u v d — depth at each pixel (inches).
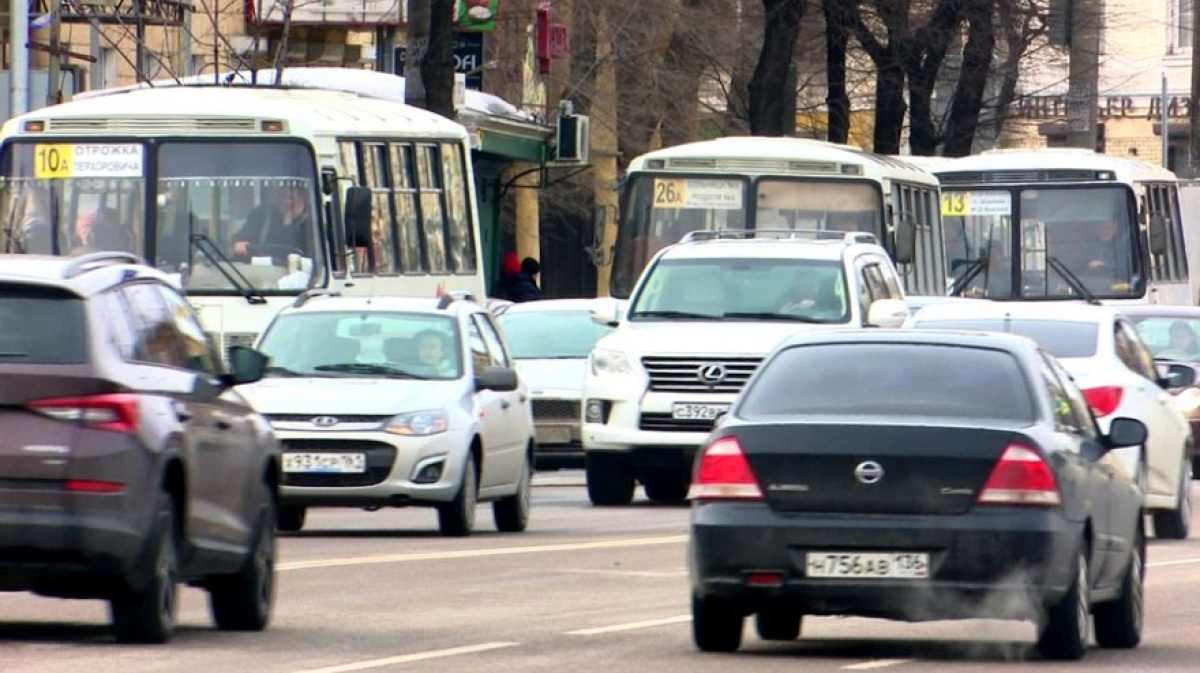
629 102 6712.6
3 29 4736.7
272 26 6058.1
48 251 3282.5
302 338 2709.2
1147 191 4970.5
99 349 1556.3
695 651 1632.6
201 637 1685.5
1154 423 2659.9
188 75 5231.3
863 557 1524.4
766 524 1533.0
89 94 3804.1
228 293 3262.8
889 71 6417.3
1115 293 4788.4
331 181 3307.1
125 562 1547.7
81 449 1531.7
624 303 3533.5
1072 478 1555.1
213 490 1667.1
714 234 3331.7
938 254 4611.2
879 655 1628.9
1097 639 1723.7
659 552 2436.0
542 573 2206.0
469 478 2600.9
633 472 3179.1
